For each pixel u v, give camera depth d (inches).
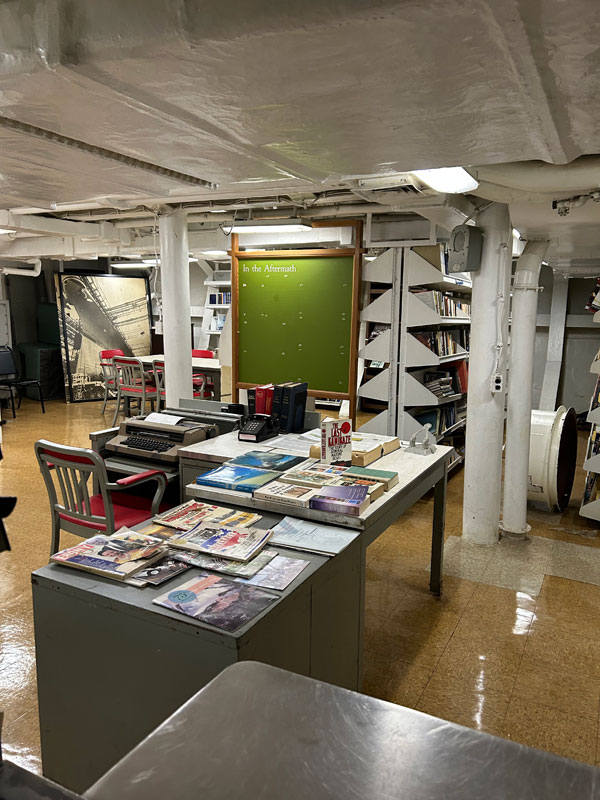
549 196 122.7
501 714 94.3
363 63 41.9
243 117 55.4
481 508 161.3
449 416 219.8
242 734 31.0
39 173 82.7
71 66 42.8
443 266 188.7
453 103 50.4
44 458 114.5
